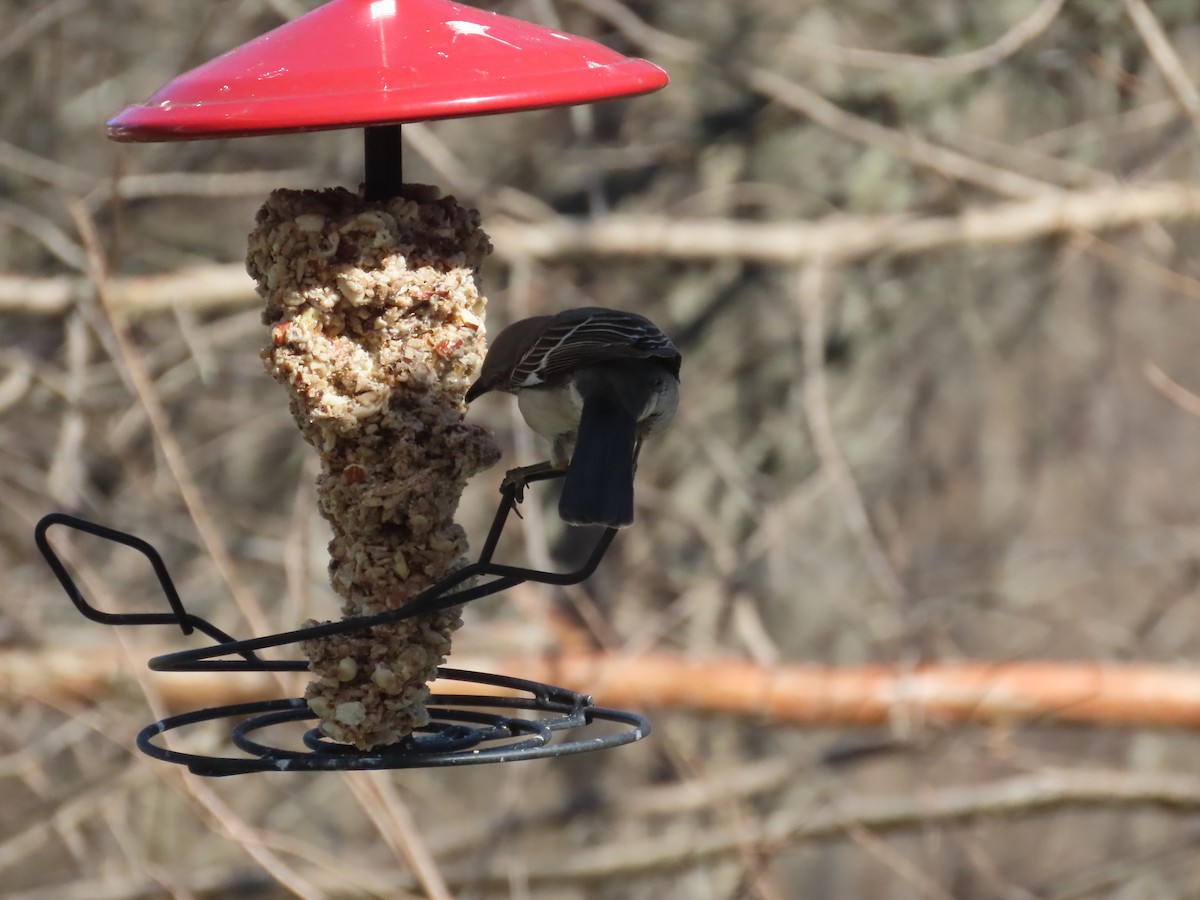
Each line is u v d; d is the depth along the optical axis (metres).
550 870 14.11
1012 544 16.52
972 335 16.42
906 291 16.50
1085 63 14.99
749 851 12.45
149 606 14.26
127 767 13.04
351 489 5.98
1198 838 14.30
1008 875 16.98
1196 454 17.92
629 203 16.56
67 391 13.16
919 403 17.06
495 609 14.64
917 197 16.23
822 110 14.29
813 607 15.82
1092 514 17.94
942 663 14.21
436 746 6.16
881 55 13.15
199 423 15.21
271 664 6.16
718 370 16.38
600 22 15.87
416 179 15.47
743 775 14.18
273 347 5.92
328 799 15.23
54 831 13.55
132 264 15.30
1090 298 17.44
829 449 13.38
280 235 5.84
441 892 10.03
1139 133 15.44
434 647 6.13
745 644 15.35
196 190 13.78
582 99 5.33
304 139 15.70
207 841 14.68
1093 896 15.75
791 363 16.50
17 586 13.78
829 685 13.32
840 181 16.41
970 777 16.84
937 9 16.00
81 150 15.89
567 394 7.07
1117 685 13.38
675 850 14.14
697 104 16.25
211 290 13.80
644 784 15.92
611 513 6.27
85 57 15.85
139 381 10.83
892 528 15.55
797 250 14.80
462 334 5.95
